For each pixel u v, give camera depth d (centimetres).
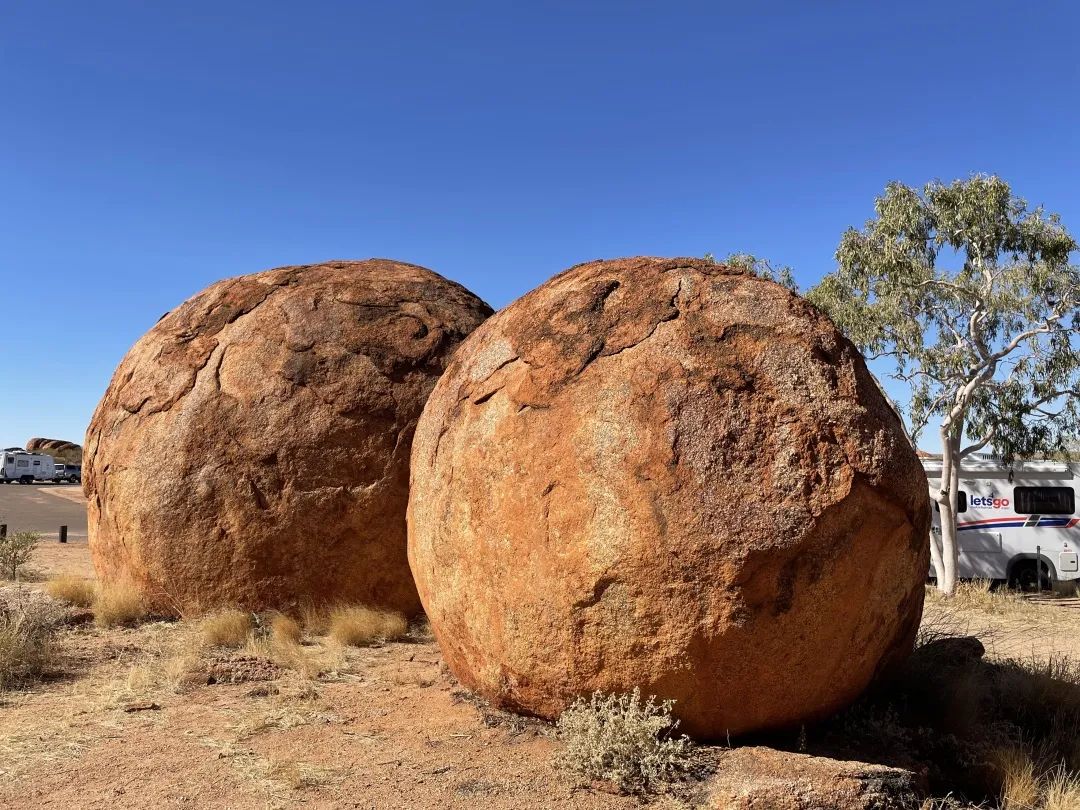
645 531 443
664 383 470
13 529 2405
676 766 437
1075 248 1386
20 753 496
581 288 547
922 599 529
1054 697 577
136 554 835
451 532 530
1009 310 1417
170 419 844
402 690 629
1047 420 1469
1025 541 1593
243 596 804
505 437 507
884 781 416
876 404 485
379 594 824
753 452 449
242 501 804
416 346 859
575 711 466
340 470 809
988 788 462
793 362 475
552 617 466
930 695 548
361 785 444
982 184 1403
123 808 418
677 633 437
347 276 923
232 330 880
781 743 465
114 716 567
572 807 414
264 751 498
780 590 434
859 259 1529
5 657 651
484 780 446
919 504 479
